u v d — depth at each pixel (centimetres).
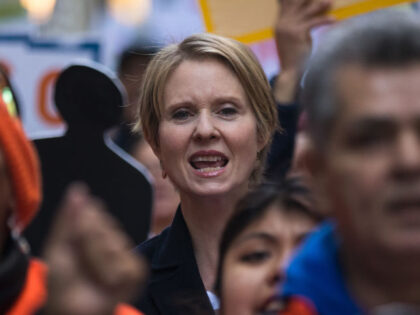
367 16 199
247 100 427
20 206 241
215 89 421
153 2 748
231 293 262
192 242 421
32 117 686
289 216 260
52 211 462
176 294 405
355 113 184
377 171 182
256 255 260
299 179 267
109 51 725
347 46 189
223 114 424
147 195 466
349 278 200
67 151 467
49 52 697
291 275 208
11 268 222
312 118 193
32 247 457
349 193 185
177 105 425
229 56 424
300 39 499
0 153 233
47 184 464
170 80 427
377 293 195
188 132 422
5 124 233
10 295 222
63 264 185
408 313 187
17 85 689
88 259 184
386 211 181
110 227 187
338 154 186
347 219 187
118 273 184
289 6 505
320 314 202
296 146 388
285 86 488
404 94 182
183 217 425
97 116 467
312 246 210
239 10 548
